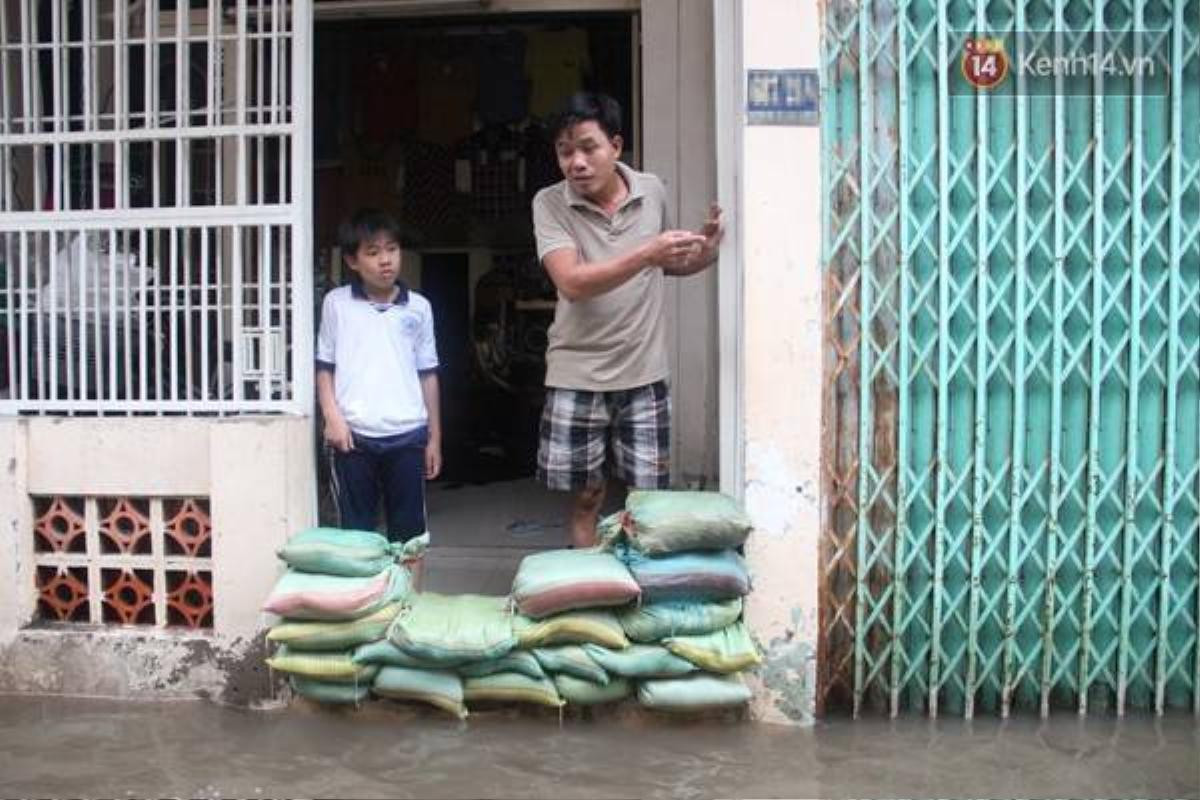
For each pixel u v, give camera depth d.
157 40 4.01
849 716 3.83
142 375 4.05
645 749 3.53
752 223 3.68
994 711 3.86
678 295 5.27
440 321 7.23
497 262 7.19
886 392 3.75
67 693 4.00
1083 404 3.76
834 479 3.77
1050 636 3.81
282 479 3.87
